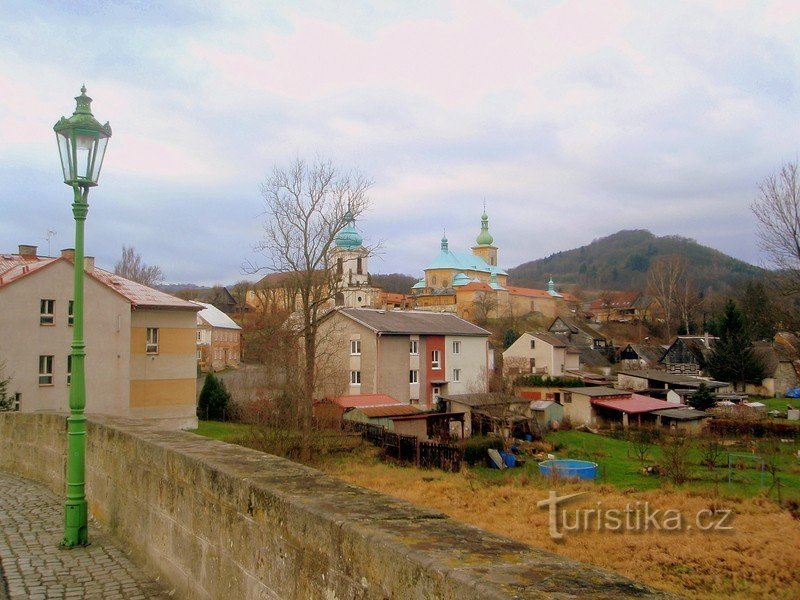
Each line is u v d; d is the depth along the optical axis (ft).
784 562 43.91
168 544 19.39
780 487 73.10
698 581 40.57
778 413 175.01
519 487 78.74
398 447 101.81
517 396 152.25
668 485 80.84
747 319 239.50
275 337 119.55
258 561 13.89
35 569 21.11
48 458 37.52
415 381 162.91
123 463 24.11
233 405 135.44
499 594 7.68
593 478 87.35
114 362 111.96
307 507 12.13
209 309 259.80
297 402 93.91
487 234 453.17
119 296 112.88
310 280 109.60
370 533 10.27
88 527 26.50
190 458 18.07
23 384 101.76
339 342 149.28
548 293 415.64
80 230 25.81
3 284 100.42
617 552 47.16
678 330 315.99
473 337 178.70
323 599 11.40
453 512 62.80
